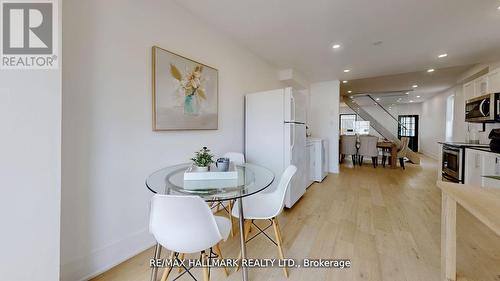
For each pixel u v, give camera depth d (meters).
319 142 4.27
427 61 3.68
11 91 0.97
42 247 1.05
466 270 1.59
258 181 1.62
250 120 3.11
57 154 1.10
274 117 2.91
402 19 2.33
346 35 2.74
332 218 2.54
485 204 0.93
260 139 3.02
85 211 1.49
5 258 0.95
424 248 1.89
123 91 1.69
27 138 1.00
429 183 4.16
